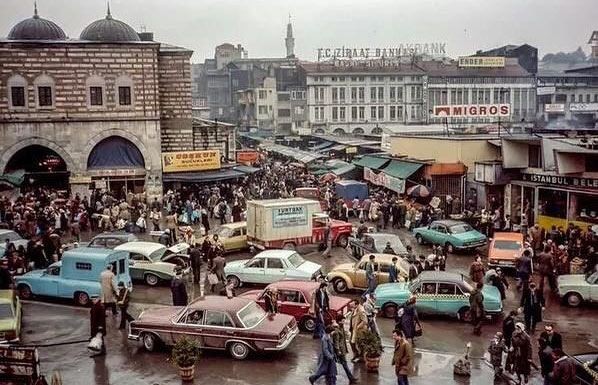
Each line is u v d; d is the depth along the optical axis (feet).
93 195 163.32
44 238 108.47
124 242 110.32
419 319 82.94
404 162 169.07
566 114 410.52
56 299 92.53
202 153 187.62
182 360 62.34
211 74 563.89
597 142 131.23
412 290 83.05
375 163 185.47
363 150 238.27
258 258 97.50
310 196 168.86
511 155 134.41
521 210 136.15
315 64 439.22
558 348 59.00
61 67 172.65
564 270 97.76
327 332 64.54
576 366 56.49
